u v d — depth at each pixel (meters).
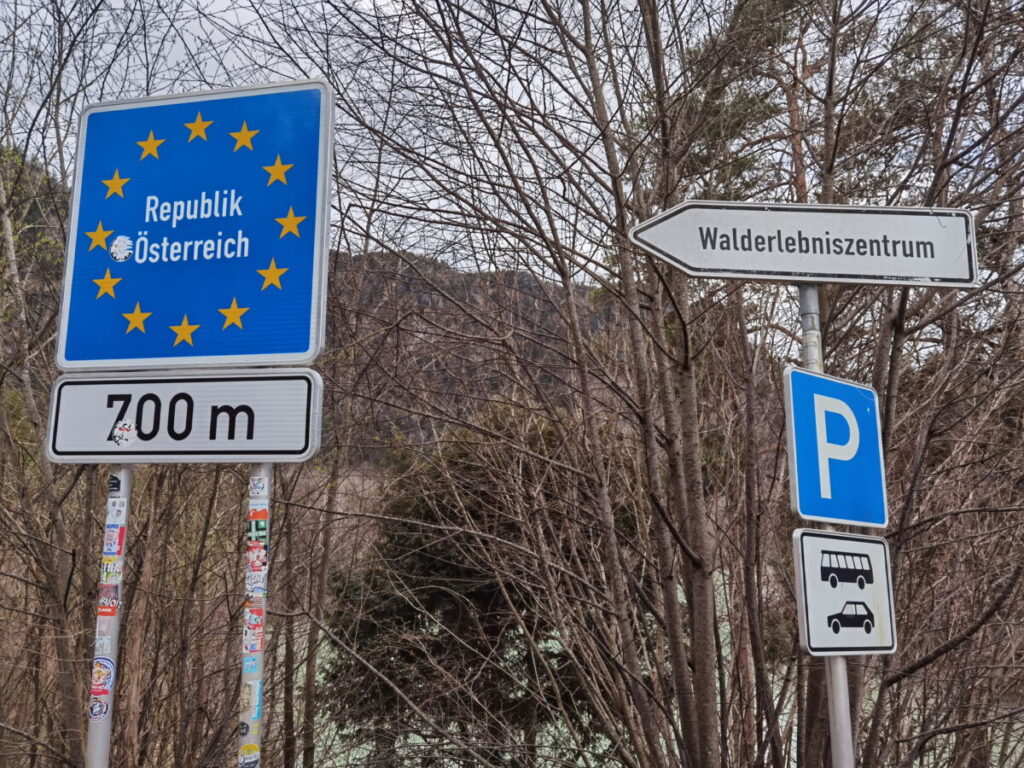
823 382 3.14
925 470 5.85
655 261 4.84
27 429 7.12
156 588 7.48
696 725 4.95
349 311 5.71
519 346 5.97
